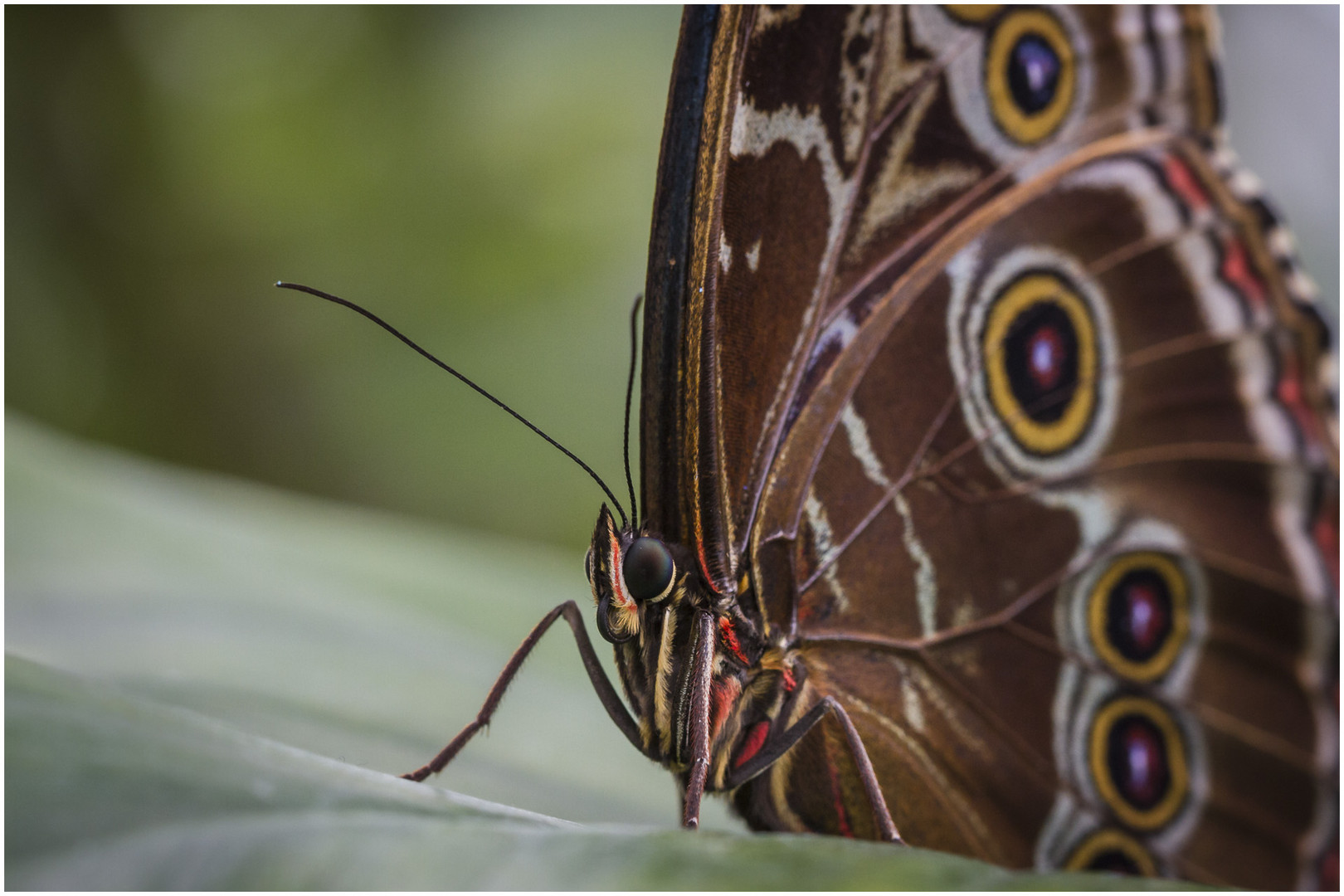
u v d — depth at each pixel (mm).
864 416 284
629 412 281
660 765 280
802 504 282
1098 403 292
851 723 276
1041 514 291
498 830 197
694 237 275
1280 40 391
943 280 286
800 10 278
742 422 279
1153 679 293
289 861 174
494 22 422
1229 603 293
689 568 278
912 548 287
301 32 426
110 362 423
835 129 281
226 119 422
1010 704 291
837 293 282
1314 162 384
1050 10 289
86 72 426
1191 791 293
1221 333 292
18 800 176
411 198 417
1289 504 292
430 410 405
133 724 206
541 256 409
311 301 416
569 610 281
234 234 423
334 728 285
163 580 296
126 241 426
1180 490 293
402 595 310
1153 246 291
